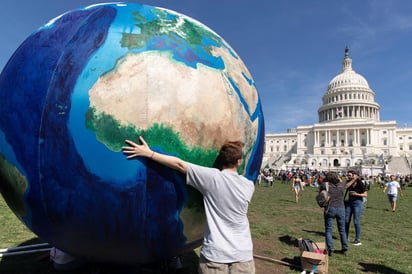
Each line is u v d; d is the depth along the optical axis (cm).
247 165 348
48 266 480
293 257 625
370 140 9894
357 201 805
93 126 280
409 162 8188
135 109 280
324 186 701
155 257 330
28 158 297
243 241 256
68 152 283
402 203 1923
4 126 312
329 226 690
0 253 530
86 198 287
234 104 320
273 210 1352
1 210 973
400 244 835
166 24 323
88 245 314
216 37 361
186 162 273
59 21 333
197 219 311
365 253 707
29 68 308
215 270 250
